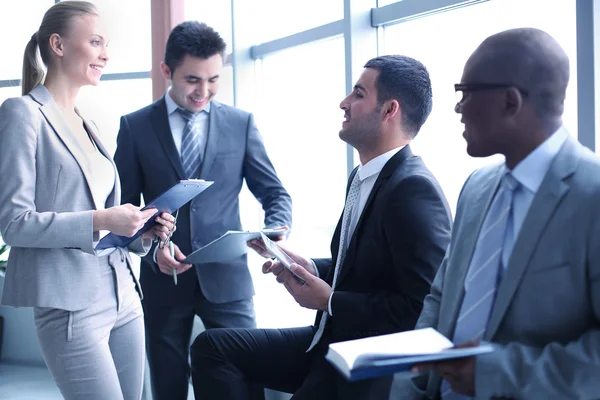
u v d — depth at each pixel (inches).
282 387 90.9
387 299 75.4
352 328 77.0
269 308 146.6
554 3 88.7
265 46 146.9
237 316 110.8
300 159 143.6
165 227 92.5
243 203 153.0
